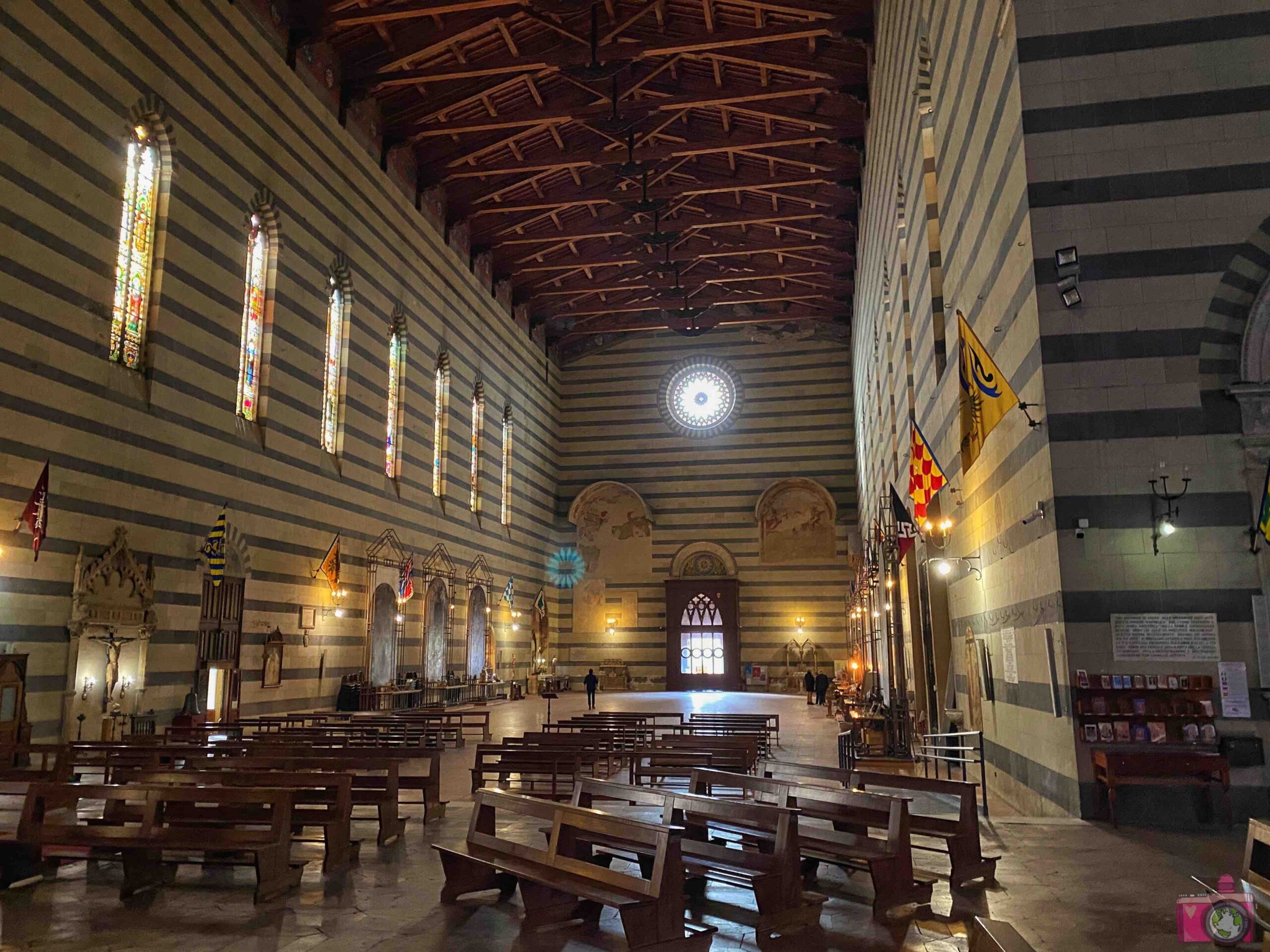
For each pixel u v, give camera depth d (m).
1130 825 9.60
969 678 15.46
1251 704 9.66
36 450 15.28
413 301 30.48
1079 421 10.38
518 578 40.25
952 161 14.97
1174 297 10.40
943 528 16.73
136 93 17.75
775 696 39.91
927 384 18.45
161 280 18.31
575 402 46.66
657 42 25.33
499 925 6.31
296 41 23.30
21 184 15.15
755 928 6.18
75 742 13.20
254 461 21.23
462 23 25.38
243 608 20.66
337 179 25.55
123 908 6.73
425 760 17.16
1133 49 10.83
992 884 7.33
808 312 43.12
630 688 43.31
